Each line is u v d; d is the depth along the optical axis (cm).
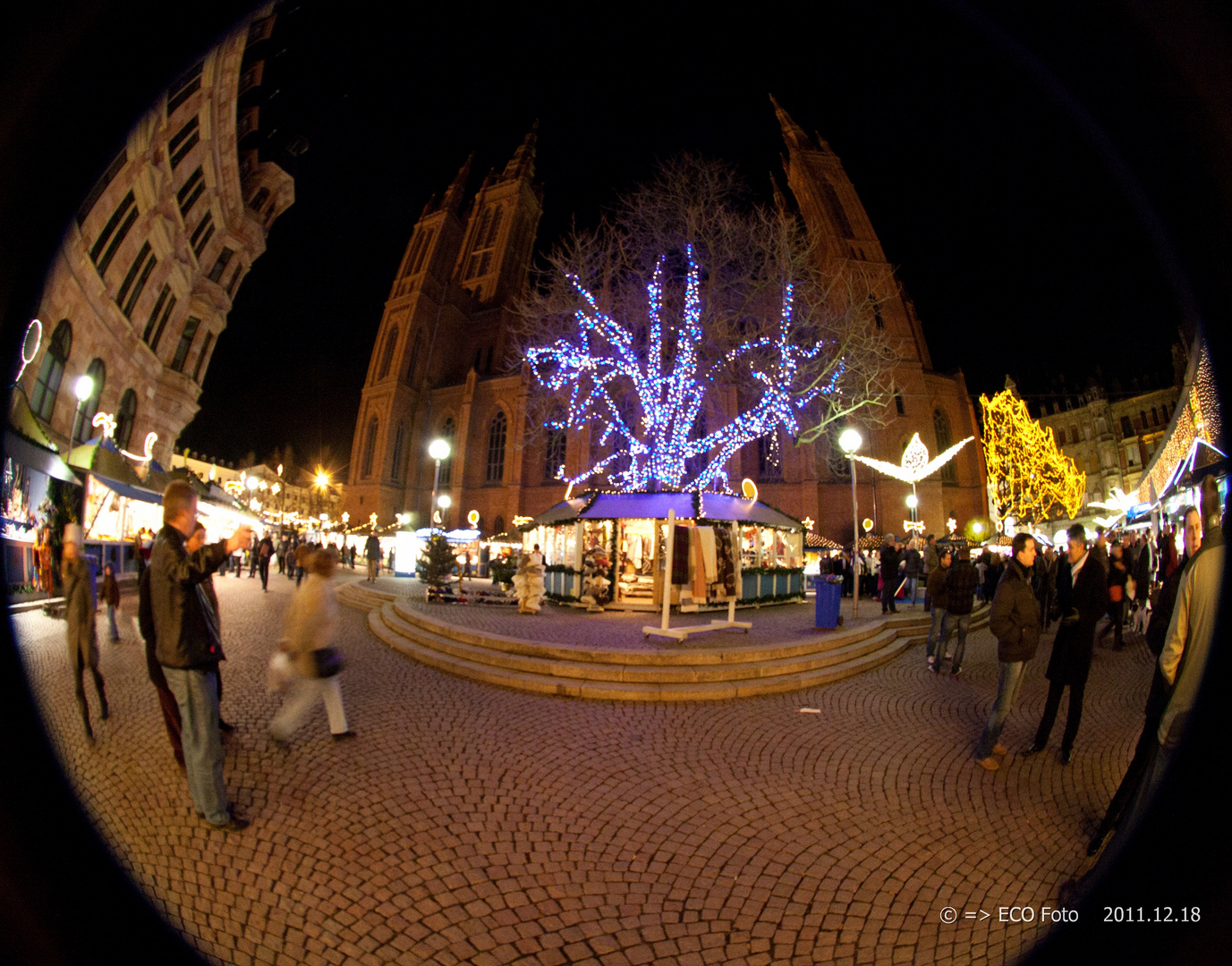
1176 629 276
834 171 5059
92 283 1609
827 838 349
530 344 3152
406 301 5591
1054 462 4866
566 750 484
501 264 6425
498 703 613
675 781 428
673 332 2308
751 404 3869
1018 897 291
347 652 876
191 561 327
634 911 277
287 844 320
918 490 3997
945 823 370
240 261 2981
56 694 566
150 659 343
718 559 933
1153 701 287
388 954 240
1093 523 2088
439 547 1404
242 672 707
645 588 1484
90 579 472
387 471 5147
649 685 665
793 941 259
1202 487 272
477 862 313
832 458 4031
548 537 1706
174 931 244
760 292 2112
